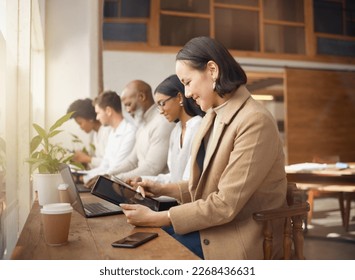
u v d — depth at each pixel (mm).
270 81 5086
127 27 4242
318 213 3701
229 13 4730
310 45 4980
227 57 1117
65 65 3572
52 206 814
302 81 4949
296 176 2977
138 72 4234
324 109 4969
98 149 3236
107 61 4152
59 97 3539
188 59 1139
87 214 1105
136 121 2549
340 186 2910
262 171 1013
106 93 2691
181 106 1676
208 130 1221
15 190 1349
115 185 1163
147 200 1235
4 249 1031
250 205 1074
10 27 1359
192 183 1206
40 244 812
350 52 5113
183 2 4480
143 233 877
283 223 1130
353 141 5066
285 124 4898
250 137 1022
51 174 1253
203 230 1055
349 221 3387
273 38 4898
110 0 4188
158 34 4320
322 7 5039
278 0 4891
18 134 1393
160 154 2133
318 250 2646
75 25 3602
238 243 1019
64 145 3430
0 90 1044
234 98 1122
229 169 1021
